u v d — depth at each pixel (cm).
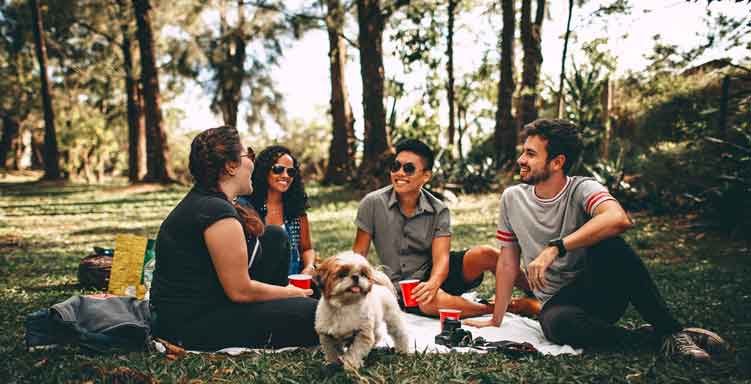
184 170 3947
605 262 346
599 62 1756
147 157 2573
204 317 332
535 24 1856
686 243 886
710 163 1080
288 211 488
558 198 378
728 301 486
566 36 1568
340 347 316
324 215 1478
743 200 935
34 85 3434
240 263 320
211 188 334
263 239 385
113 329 319
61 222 1352
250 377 285
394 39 2172
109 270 566
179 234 326
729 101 1070
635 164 1479
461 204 1641
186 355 317
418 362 316
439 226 462
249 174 345
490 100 3194
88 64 3431
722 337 368
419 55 2178
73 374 281
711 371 294
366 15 1925
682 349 320
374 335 323
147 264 499
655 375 288
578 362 316
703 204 1077
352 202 1773
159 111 2561
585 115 1764
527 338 386
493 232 1060
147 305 346
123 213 1592
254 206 474
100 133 3772
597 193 360
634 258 341
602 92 1767
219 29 2795
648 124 1623
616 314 371
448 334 370
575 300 365
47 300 505
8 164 4066
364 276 294
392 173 453
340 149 2464
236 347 336
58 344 321
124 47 3072
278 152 470
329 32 2464
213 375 287
